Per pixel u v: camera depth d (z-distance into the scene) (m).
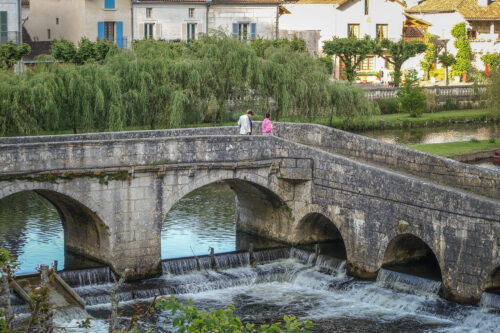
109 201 35.25
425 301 33.09
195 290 35.41
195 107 54.19
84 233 37.66
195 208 48.19
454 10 111.44
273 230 41.38
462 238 32.34
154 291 34.50
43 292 17.11
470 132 76.06
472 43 110.94
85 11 74.81
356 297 34.88
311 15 105.69
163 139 35.84
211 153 36.94
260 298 35.03
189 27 79.25
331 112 65.75
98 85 50.28
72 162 34.25
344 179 36.94
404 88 83.56
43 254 38.41
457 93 90.38
